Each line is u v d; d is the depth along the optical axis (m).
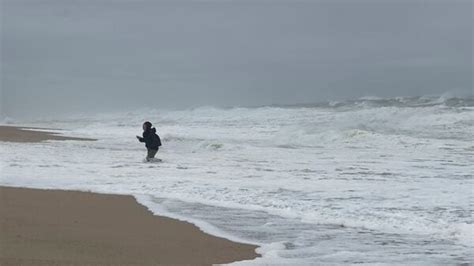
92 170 25.45
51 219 14.12
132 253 10.94
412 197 18.48
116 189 20.03
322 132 44.81
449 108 56.00
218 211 16.22
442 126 46.84
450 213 15.70
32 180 21.69
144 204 17.12
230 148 38.09
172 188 20.39
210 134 51.41
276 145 40.69
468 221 14.59
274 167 27.56
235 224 14.39
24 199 17.19
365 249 11.85
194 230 13.55
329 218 15.20
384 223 14.56
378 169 26.53
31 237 11.86
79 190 19.61
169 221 14.59
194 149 38.41
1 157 29.72
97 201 17.41
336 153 34.75
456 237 13.04
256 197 18.55
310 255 11.27
